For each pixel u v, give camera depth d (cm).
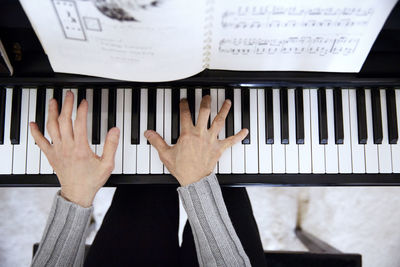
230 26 59
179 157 69
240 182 80
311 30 61
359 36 62
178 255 90
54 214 62
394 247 141
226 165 80
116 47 60
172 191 94
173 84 76
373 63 74
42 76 74
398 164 81
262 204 139
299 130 80
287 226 139
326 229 140
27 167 79
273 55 66
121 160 79
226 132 79
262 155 80
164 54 61
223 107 74
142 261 85
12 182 79
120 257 85
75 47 62
